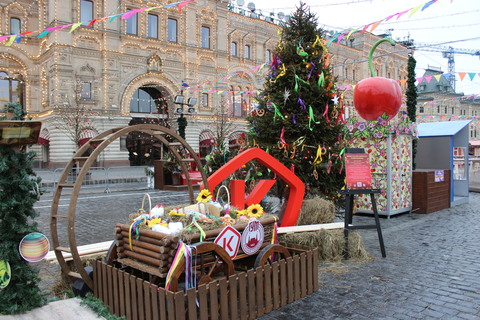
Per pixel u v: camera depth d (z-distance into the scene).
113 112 29.81
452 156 12.07
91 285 4.33
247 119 8.06
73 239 4.11
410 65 12.00
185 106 33.41
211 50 35.19
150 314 3.55
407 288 4.80
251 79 38.16
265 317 4.04
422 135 12.64
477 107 56.19
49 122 28.61
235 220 4.62
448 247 6.83
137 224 4.09
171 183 17.53
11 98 30.31
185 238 3.74
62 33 27.36
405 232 8.19
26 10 30.14
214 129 35.22
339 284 5.01
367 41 44.44
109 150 29.34
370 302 4.39
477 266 5.66
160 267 3.63
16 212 3.60
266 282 4.12
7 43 7.96
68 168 4.38
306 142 7.50
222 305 3.66
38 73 31.00
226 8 36.19
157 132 5.11
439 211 11.07
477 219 9.66
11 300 3.64
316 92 7.52
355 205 10.12
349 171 6.32
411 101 12.12
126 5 30.38
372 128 9.77
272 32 39.72
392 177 9.96
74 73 28.20
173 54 33.03
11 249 3.58
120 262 4.29
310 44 7.73
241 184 6.18
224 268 4.10
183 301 3.32
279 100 7.53
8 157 3.55
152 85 32.41
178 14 33.03
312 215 6.92
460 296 4.51
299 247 5.14
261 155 6.19
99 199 13.83
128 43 30.44
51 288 4.76
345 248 6.16
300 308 4.25
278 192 8.09
